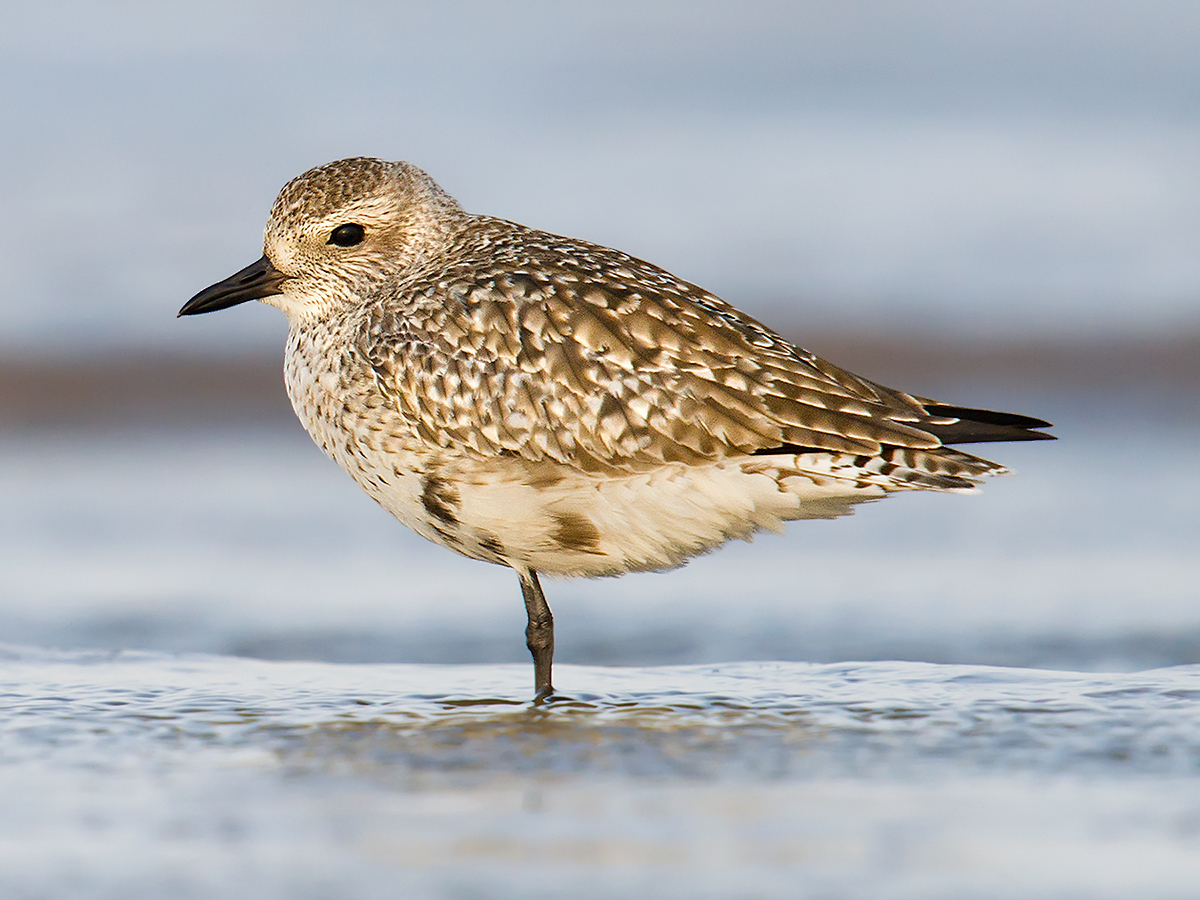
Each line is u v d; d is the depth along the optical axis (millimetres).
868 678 11344
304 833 7773
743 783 8555
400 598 15961
